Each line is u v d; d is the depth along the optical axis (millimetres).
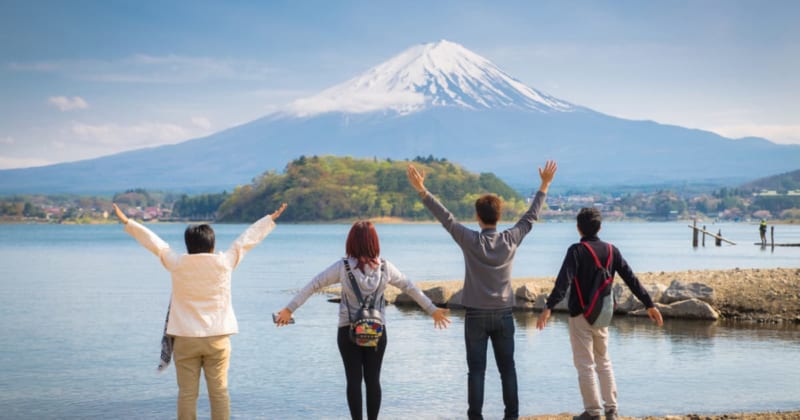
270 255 67250
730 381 11383
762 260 46625
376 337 7203
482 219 7941
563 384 11539
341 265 7410
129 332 19281
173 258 6969
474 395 7820
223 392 7129
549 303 7863
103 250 83750
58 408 10891
